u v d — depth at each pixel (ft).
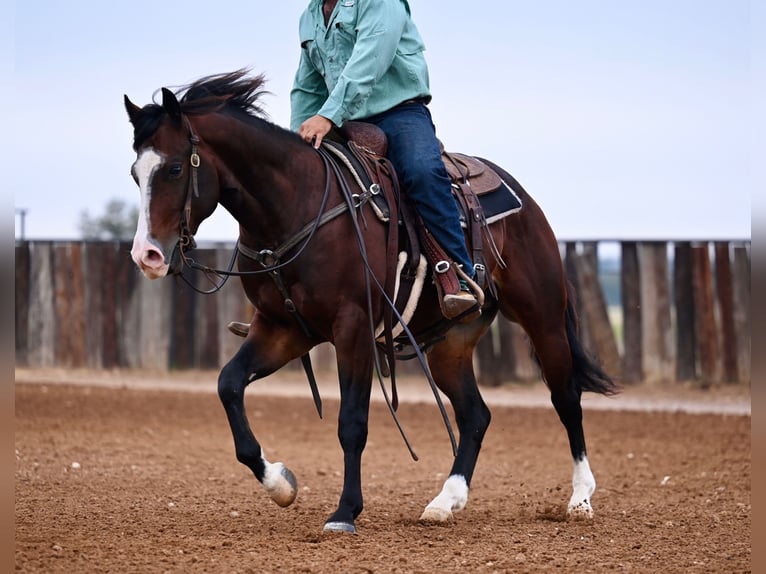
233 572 24.13
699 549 28.35
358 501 29.12
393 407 29.55
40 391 68.08
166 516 32.37
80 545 26.91
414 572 24.63
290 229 28.84
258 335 30.12
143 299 78.69
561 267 36.06
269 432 57.67
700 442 53.67
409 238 30.63
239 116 28.55
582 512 33.04
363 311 29.07
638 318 72.23
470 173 34.22
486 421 34.55
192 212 27.50
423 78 32.58
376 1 31.07
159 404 65.16
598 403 67.92
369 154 30.86
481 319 35.17
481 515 34.17
